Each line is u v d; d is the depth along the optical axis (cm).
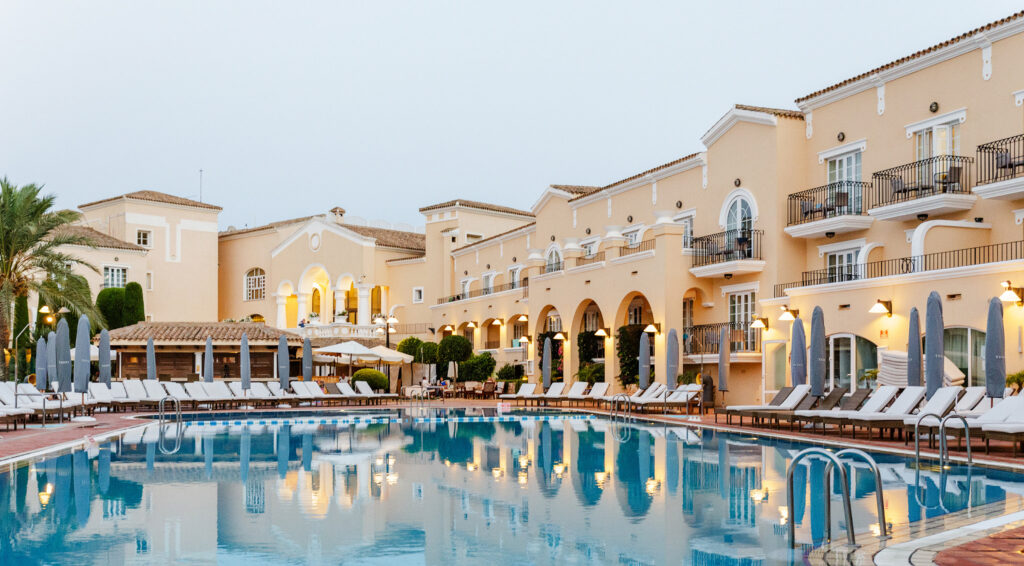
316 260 5703
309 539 816
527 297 4075
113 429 2081
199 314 5981
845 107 2644
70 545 789
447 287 5144
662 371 2977
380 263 5534
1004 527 812
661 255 2992
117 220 5766
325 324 5369
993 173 2158
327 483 1173
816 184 2748
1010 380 1773
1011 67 2128
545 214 4141
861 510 932
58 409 2192
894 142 2467
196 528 865
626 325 3231
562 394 3347
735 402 2872
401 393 4116
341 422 2480
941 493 1041
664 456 1507
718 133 3034
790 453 1550
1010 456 1406
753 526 862
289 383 3472
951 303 1958
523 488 1125
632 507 976
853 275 2556
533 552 761
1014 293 1778
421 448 1673
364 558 745
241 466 1364
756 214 2847
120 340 3812
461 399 4112
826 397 2030
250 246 6275
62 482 1178
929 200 2231
